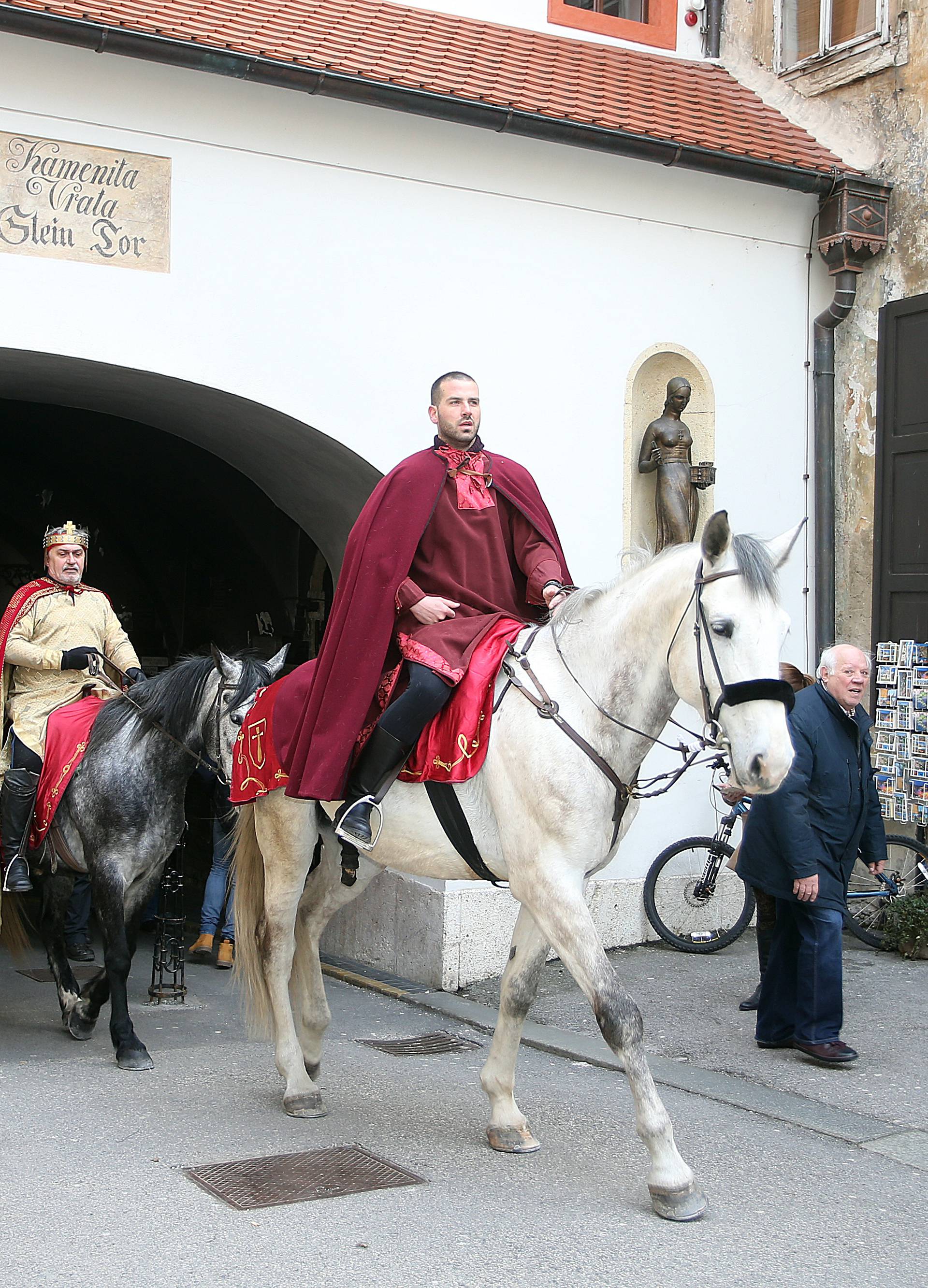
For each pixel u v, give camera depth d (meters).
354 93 6.98
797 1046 5.70
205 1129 4.66
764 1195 4.12
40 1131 4.61
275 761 4.71
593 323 7.90
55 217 6.52
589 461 7.88
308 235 7.09
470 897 7.15
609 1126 4.80
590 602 4.16
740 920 7.77
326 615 9.80
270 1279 3.42
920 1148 4.62
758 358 8.51
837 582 8.77
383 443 7.28
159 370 6.74
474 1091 5.29
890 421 8.20
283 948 4.88
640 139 7.71
